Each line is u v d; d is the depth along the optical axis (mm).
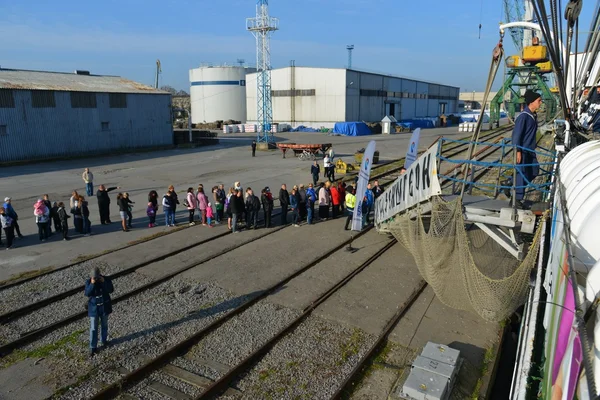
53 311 10367
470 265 8555
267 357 8484
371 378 7836
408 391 6922
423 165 9453
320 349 8734
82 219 16500
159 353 8578
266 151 44031
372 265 13391
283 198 17922
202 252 14617
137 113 42875
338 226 17844
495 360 8281
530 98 7668
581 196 4500
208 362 8312
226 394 7414
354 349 8695
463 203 8609
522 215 7633
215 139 51656
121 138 41562
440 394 6703
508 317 9688
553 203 6578
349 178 27922
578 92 12125
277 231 17203
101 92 39219
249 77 78000
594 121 12180
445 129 77562
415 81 91125
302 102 73062
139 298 11086
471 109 133750
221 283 11984
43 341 9047
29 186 25516
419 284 11844
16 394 7363
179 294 11305
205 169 31875
